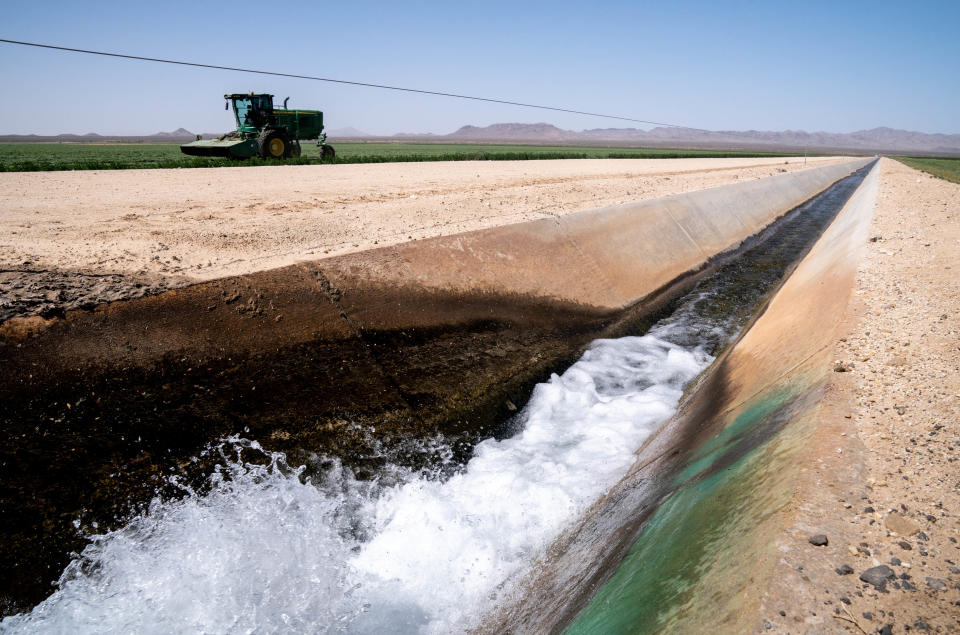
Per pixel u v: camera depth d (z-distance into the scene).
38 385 5.56
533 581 4.73
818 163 59.66
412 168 27.05
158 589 4.73
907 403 4.34
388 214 12.91
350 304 8.06
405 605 4.82
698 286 14.59
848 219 17.00
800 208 29.36
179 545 5.07
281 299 7.53
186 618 4.57
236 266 8.01
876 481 3.42
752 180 28.59
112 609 4.55
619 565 3.95
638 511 4.78
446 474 6.55
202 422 6.00
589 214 14.09
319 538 5.47
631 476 5.94
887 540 2.94
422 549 5.40
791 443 4.10
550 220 12.77
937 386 4.58
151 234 9.67
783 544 2.94
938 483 3.36
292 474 5.95
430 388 7.63
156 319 6.57
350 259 8.72
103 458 5.39
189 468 5.63
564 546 5.08
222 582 4.86
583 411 7.95
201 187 16.48
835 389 4.69
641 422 7.55
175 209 12.34
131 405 5.83
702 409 6.88
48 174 19.14
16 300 6.09
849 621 2.46
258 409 6.35
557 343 9.85
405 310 8.53
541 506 5.81
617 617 3.26
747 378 6.86
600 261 12.74
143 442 5.63
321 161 28.55
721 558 3.17
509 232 11.53
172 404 6.01
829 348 5.64
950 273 8.02
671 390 8.62
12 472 5.00
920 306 6.65
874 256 9.26
